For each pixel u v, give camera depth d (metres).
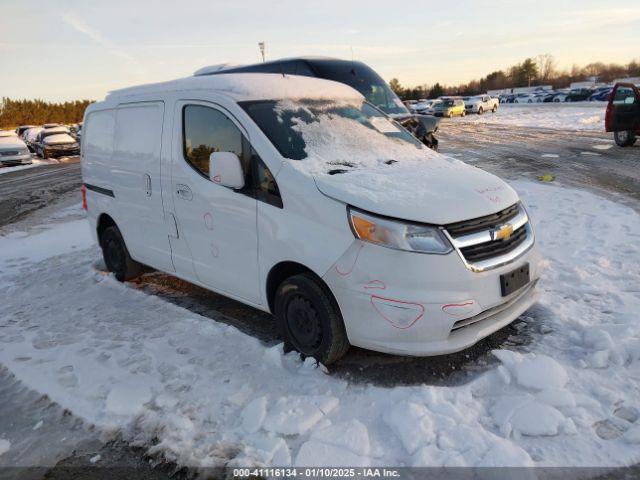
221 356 3.76
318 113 4.21
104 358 3.88
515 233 3.47
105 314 4.80
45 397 3.42
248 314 4.61
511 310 3.49
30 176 18.67
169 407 3.16
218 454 2.74
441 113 36.84
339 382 3.31
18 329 4.61
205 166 4.10
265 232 3.59
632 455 2.52
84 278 5.98
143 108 4.79
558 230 6.23
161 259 4.83
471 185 3.51
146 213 4.82
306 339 3.55
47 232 8.95
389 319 3.06
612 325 3.68
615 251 5.33
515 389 3.12
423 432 2.72
